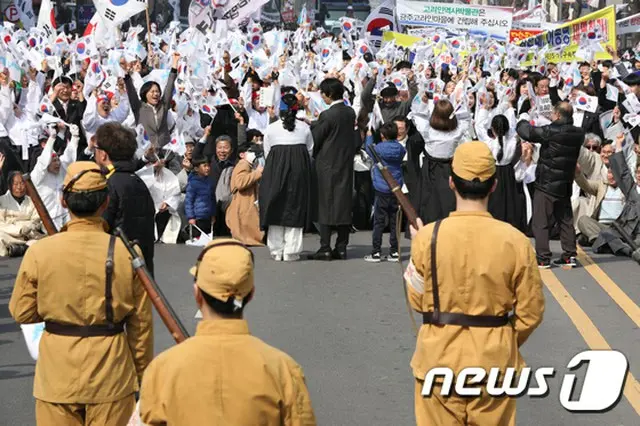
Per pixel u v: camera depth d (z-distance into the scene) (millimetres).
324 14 51562
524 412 10602
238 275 5512
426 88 25203
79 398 7430
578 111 23047
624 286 16109
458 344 7379
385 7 37875
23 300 7516
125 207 9781
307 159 17859
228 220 19781
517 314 7387
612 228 18906
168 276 16672
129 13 26797
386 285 16094
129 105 19969
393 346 12781
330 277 16656
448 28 37344
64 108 21156
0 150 19953
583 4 57406
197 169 19859
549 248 17953
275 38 28234
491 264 7301
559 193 17188
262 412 5512
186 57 23953
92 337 7496
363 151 21094
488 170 7453
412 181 18312
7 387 11312
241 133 21922
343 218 17984
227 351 5539
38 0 47844
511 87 23375
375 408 10617
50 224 8695
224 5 30312
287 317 14078
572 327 13672
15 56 21922
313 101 22641
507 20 37156
